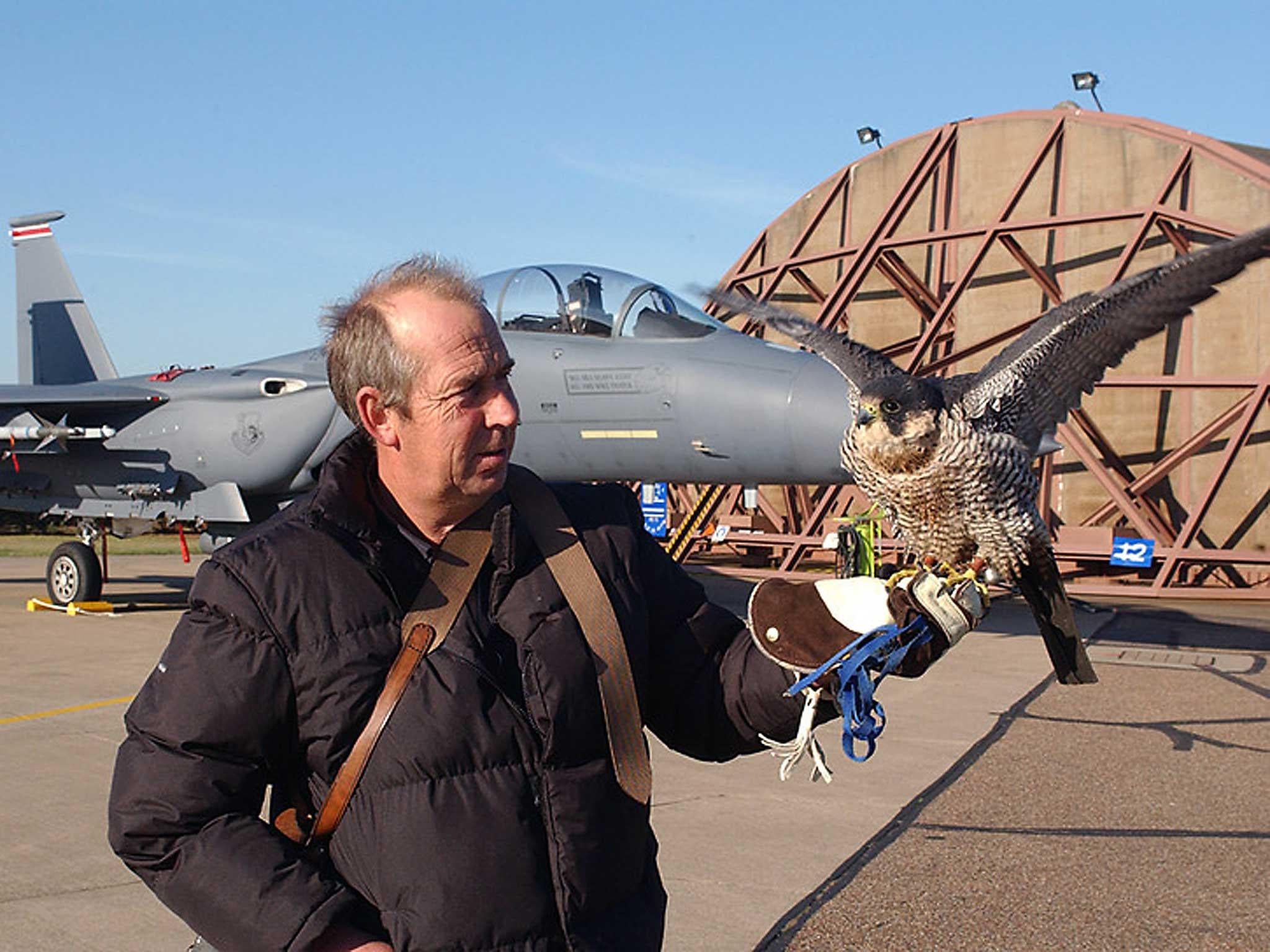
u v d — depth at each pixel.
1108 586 20.52
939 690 10.99
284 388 14.37
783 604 2.46
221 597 2.15
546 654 2.26
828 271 26.69
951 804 7.12
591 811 2.24
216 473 15.01
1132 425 22.05
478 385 2.28
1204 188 21.78
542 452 12.76
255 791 2.19
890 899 5.46
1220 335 21.20
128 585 19.95
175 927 4.99
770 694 2.48
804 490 24.86
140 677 10.98
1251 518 20.94
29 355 21.12
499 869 2.11
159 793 2.08
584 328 12.44
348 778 2.13
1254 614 17.80
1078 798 7.26
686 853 6.08
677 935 4.96
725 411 11.52
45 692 10.27
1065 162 23.50
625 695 2.32
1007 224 22.00
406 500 2.38
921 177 24.05
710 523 23.78
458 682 2.18
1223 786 7.55
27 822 6.46
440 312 2.27
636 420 12.02
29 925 4.99
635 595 2.49
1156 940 5.01
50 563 16.36
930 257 25.30
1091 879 5.76
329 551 2.21
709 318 12.73
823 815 6.83
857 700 2.30
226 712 2.11
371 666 2.17
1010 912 5.31
